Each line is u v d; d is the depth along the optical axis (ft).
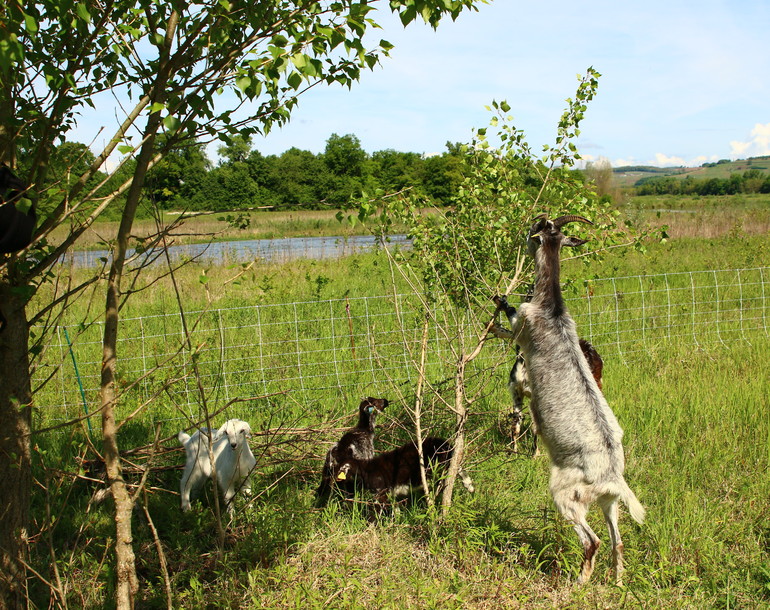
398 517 17.30
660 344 33.53
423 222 20.21
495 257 21.24
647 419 23.52
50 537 12.30
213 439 18.11
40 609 13.93
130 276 42.45
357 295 41.78
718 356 31.65
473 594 13.51
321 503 18.81
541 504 18.42
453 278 21.63
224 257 52.54
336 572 14.24
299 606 12.67
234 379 27.63
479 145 21.07
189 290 43.93
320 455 20.79
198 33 11.17
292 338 33.14
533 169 21.98
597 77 20.07
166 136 11.78
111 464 11.44
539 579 14.60
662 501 18.12
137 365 28.55
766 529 16.74
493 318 17.66
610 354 32.60
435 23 11.15
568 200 21.67
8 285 11.21
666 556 15.05
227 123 12.24
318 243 95.40
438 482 18.28
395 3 10.65
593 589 14.05
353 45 10.78
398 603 13.12
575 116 20.42
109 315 11.25
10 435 11.52
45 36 11.09
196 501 18.99
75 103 11.77
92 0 10.36
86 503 18.31
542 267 16.44
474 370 26.61
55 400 25.38
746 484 18.95
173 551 16.10
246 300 40.40
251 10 10.96
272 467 20.58
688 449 21.02
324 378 28.07
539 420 15.80
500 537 15.47
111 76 12.41
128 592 11.63
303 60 10.10
